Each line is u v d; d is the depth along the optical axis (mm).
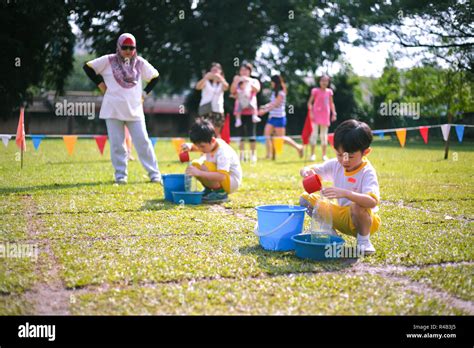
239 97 10195
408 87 16062
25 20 13602
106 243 3303
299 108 25156
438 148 12188
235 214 4457
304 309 2217
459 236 3547
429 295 2412
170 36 20688
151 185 6066
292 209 3541
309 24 19328
